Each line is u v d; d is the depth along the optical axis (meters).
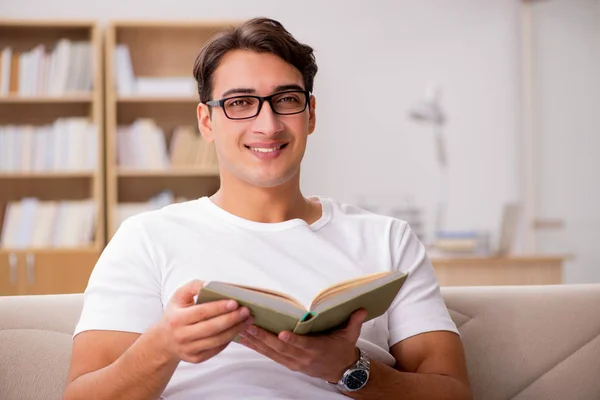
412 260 1.85
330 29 6.35
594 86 6.17
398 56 6.39
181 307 1.40
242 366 1.66
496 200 6.43
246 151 1.74
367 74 6.38
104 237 5.64
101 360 1.62
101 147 5.54
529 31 6.40
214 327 1.31
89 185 5.84
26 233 5.44
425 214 6.40
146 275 1.71
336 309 1.34
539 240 6.38
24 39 5.76
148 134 5.63
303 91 1.76
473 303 2.04
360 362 1.58
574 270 6.27
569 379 1.99
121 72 5.60
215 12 6.18
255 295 1.33
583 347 2.02
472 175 6.42
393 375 1.62
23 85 5.49
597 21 6.17
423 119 5.66
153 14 6.09
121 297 1.68
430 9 6.40
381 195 6.38
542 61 6.38
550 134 6.35
